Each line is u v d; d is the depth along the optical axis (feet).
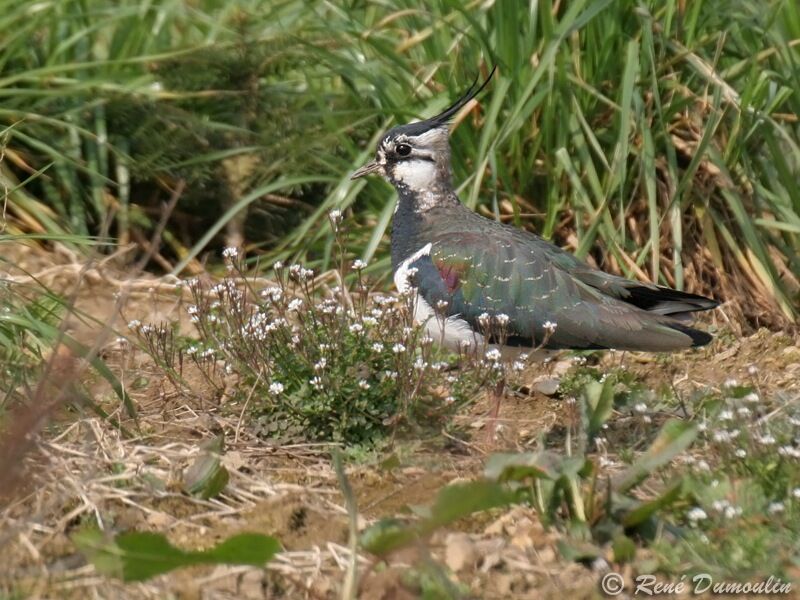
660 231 46.29
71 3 51.96
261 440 33.53
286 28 50.90
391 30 50.01
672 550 27.17
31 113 48.11
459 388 34.65
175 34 54.85
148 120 48.57
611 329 34.88
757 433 32.32
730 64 47.91
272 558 25.20
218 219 49.65
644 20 45.19
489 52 44.45
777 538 27.68
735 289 46.26
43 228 47.67
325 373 33.12
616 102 46.52
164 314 43.88
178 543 28.02
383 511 29.76
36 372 35.06
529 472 28.19
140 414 35.40
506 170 46.47
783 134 45.39
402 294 34.94
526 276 35.76
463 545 27.02
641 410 34.35
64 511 29.07
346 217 47.85
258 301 39.50
